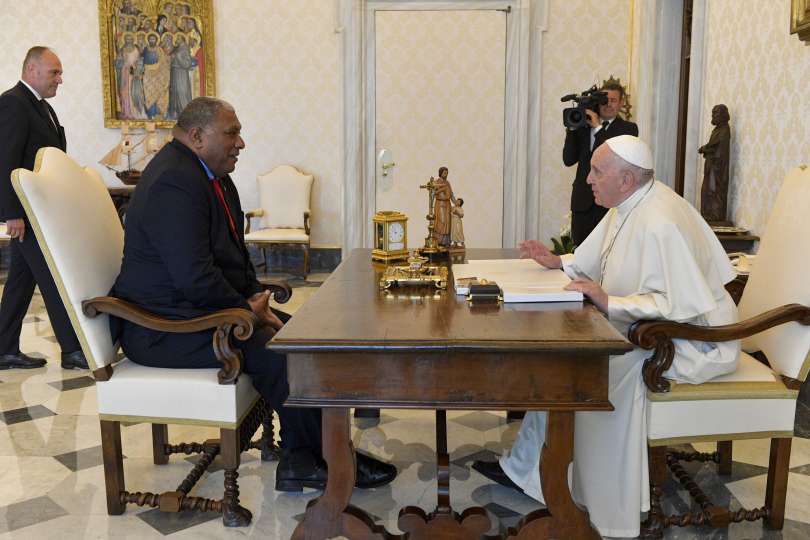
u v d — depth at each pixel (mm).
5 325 4879
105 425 2846
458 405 2133
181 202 2834
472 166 8484
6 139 4551
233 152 3109
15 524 2850
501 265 3242
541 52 8188
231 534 2768
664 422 2650
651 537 2723
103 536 2754
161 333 2877
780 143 4770
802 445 3588
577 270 3176
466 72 8344
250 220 8531
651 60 7344
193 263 2826
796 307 2670
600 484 2709
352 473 2352
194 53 8375
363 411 4016
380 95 8430
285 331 2176
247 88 8430
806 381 4176
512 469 3084
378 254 3541
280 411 3057
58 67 4840
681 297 2633
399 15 8289
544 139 8344
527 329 2186
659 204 2799
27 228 4602
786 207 3010
